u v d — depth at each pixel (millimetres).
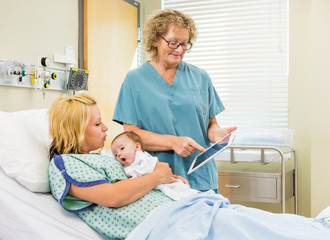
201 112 1866
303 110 3191
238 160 2854
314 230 1177
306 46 3174
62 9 2545
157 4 3586
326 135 2914
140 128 1857
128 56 3309
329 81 2900
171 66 1847
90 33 2771
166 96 1816
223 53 3432
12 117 1540
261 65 3342
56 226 1306
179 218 1245
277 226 1193
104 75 2947
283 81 3289
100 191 1288
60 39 2527
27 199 1354
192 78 1892
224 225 1177
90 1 2771
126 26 3266
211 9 3465
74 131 1456
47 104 2385
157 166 1482
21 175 1379
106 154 1591
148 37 1814
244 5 3373
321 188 2930
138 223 1302
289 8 3223
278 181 2727
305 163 3182
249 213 1293
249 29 3365
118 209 1332
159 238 1201
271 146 2781
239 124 3396
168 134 1809
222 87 3434
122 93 1847
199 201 1291
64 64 2543
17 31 2164
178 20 1718
